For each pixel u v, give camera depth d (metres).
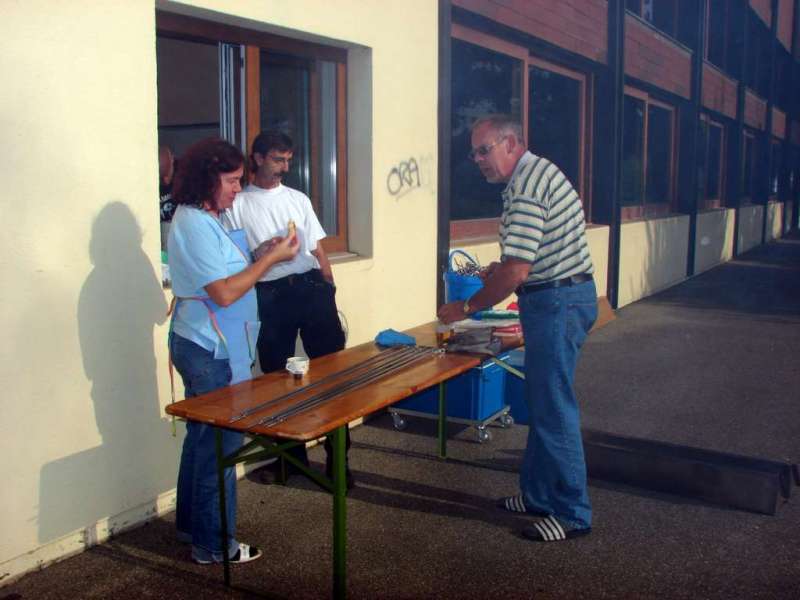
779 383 6.30
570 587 3.15
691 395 5.95
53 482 3.27
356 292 4.99
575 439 3.49
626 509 3.90
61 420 3.27
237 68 4.32
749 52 17.84
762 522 3.76
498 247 6.76
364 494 4.06
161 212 4.69
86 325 3.32
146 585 3.13
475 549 3.47
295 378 3.26
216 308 3.11
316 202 5.07
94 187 3.30
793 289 12.04
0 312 3.01
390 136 5.18
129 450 3.57
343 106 5.06
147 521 3.69
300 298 3.97
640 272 10.80
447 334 3.98
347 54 5.02
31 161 3.07
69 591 3.09
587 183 9.29
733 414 5.47
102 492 3.47
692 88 12.80
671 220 12.09
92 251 3.32
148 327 3.59
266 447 2.95
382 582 3.17
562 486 3.53
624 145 10.51
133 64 3.42
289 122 4.83
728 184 17.02
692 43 12.70
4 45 2.96
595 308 3.47
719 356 7.30
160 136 6.55
